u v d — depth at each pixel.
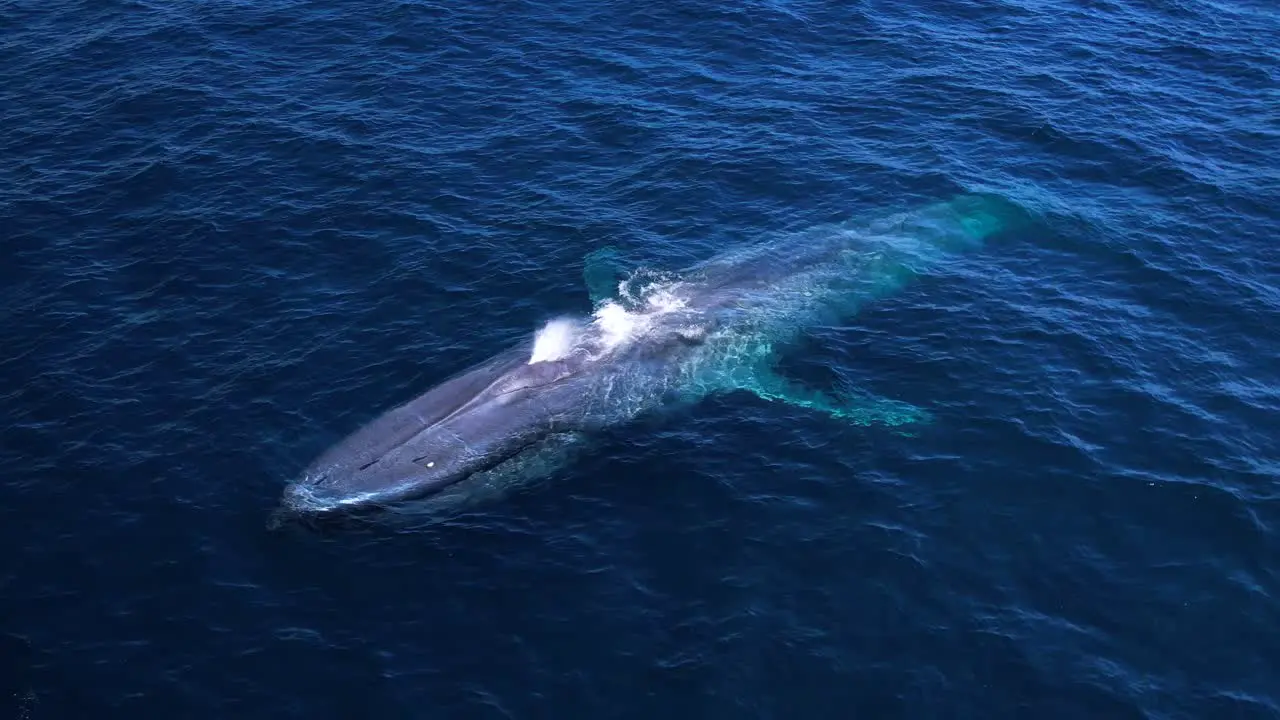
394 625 29.44
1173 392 37.50
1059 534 32.34
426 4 60.75
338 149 49.28
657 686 28.12
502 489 33.28
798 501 33.31
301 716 27.20
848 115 53.06
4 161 47.72
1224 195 47.84
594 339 38.28
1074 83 56.00
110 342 38.56
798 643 29.22
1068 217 46.19
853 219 45.28
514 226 44.91
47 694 27.36
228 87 53.56
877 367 38.44
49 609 29.44
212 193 46.31
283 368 37.56
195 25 58.50
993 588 30.77
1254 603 30.39
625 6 61.25
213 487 33.12
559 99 53.50
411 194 46.59
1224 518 32.81
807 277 41.84
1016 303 41.53
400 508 32.22
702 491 33.59
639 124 51.75
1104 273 43.25
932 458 34.81
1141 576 31.14
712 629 29.53
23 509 32.22
